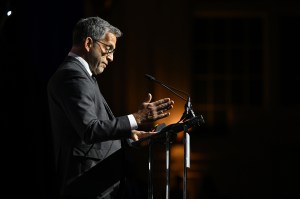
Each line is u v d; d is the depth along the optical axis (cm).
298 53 2325
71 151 866
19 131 1427
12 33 1636
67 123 870
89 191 868
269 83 2308
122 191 893
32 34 1677
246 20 2320
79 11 1738
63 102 851
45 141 1444
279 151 2162
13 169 1405
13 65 1489
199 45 2303
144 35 2184
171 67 2186
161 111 853
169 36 2194
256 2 2303
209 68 2303
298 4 2308
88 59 901
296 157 2159
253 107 2242
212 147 2150
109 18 2230
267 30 2312
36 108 1469
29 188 1405
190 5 2264
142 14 2186
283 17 2325
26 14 1670
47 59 1697
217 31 2309
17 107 1444
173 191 1620
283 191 2108
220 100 2303
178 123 838
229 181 2103
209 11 2292
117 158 892
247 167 2125
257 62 2325
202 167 2092
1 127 1417
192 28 2294
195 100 2291
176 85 2181
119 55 2200
